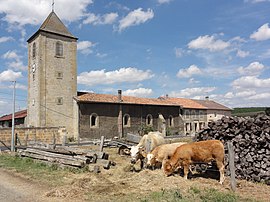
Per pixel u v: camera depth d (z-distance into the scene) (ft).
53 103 118.62
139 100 145.79
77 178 36.73
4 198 28.58
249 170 35.22
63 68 123.54
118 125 130.41
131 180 34.53
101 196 28.30
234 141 37.78
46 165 46.88
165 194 27.73
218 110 203.41
